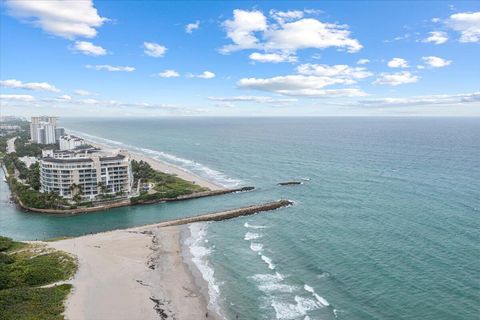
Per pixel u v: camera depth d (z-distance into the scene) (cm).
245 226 16888
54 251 13238
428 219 16038
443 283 10731
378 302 10012
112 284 11112
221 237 15500
